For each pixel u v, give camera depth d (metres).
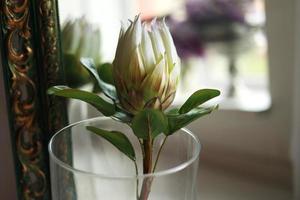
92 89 0.67
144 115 0.50
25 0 0.61
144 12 0.84
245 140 0.85
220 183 0.86
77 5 0.69
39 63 0.64
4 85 0.66
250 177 0.86
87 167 0.67
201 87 0.93
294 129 0.81
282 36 0.80
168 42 0.51
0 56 0.66
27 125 0.65
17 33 0.62
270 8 0.81
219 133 0.87
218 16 0.91
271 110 0.83
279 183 0.84
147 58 0.50
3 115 0.69
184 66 0.93
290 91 0.81
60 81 0.66
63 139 0.62
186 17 0.91
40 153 0.66
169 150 0.62
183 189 0.56
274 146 0.83
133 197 0.55
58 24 0.64
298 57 0.77
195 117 0.54
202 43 0.93
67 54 0.68
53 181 0.58
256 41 0.88
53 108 0.66
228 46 0.91
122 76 0.51
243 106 0.86
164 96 0.52
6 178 0.72
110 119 0.65
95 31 0.71
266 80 0.86
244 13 0.88
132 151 0.57
